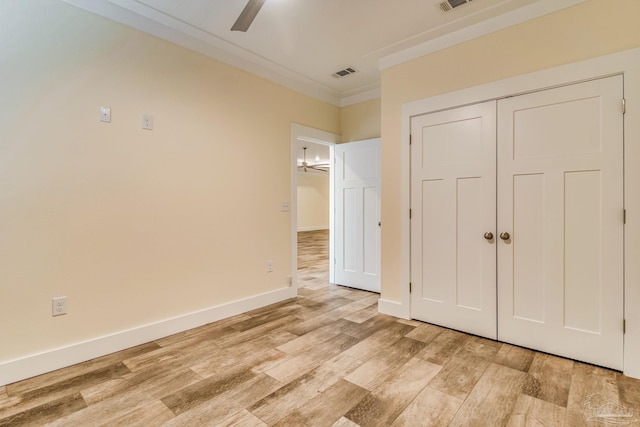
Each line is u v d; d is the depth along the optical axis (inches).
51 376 75.9
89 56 84.2
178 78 102.6
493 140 94.7
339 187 165.3
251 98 125.0
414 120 111.7
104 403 65.4
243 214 122.5
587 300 80.8
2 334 72.6
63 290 80.6
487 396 67.3
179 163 103.0
